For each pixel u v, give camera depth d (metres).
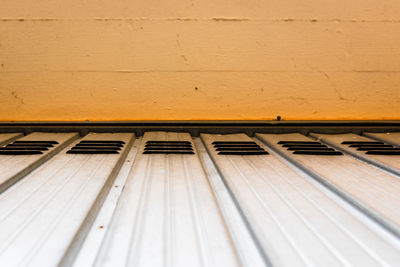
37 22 1.16
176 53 1.21
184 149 0.86
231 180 0.66
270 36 1.22
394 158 0.78
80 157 0.77
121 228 0.49
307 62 1.24
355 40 1.23
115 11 1.18
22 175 0.65
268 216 0.52
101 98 1.21
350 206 0.58
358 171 0.71
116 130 1.07
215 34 1.21
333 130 1.10
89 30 1.18
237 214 0.56
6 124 1.05
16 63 1.17
